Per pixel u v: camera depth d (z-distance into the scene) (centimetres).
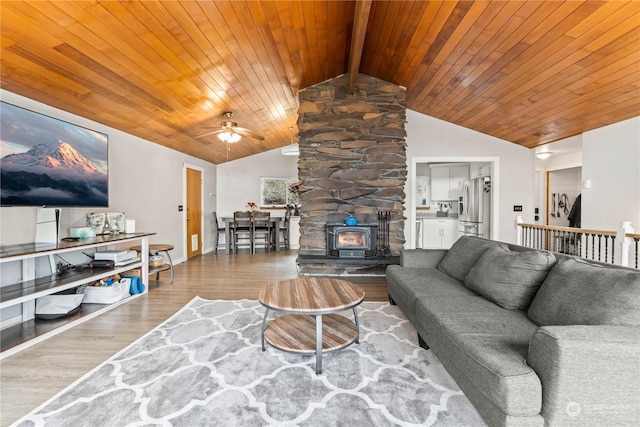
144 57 262
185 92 346
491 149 526
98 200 327
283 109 507
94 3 193
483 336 151
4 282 254
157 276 430
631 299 129
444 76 380
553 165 666
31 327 250
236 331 255
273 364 202
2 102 229
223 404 160
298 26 292
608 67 270
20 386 177
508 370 118
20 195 243
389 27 321
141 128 418
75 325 265
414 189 537
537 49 273
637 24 217
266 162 782
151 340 237
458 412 154
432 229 716
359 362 204
